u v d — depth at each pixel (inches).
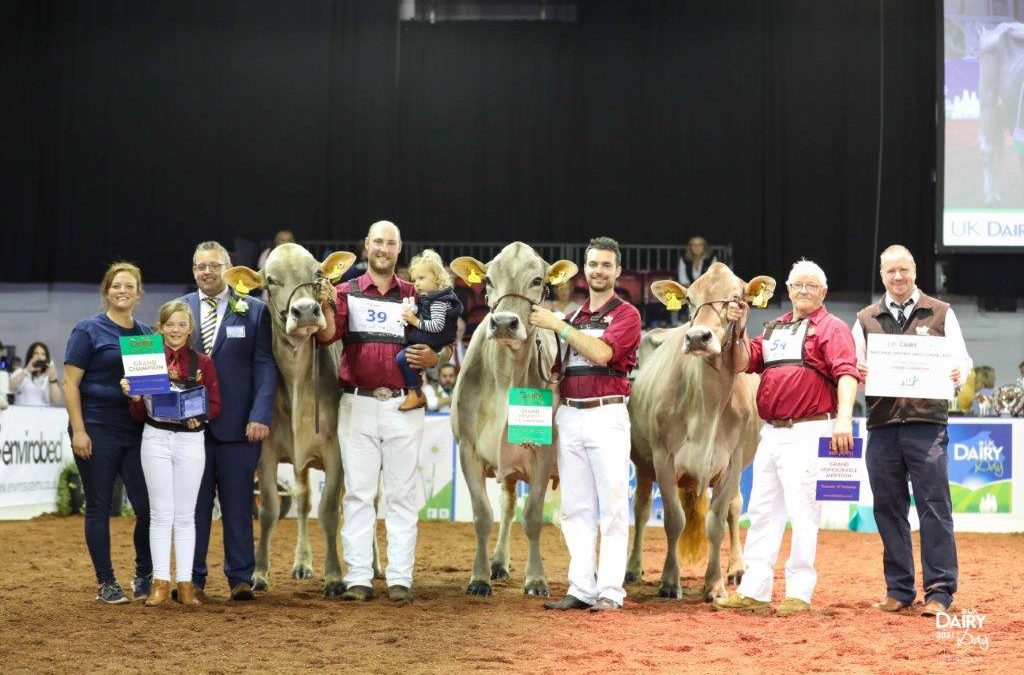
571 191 722.8
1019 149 642.2
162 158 717.3
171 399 248.8
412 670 193.5
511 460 278.5
